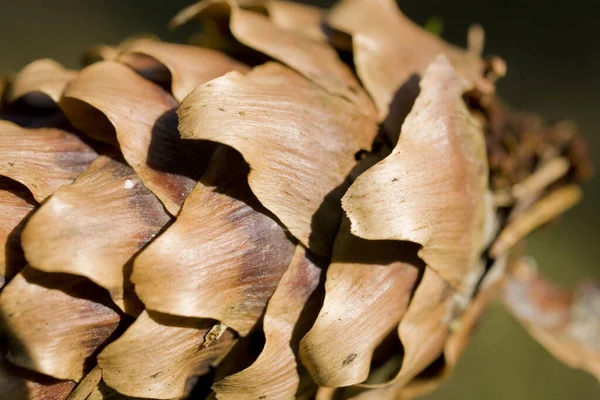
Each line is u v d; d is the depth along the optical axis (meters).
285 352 0.12
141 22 0.29
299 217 0.12
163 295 0.12
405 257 0.12
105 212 0.12
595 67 0.27
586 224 0.23
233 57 0.13
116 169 0.12
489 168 0.14
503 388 0.19
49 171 0.12
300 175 0.12
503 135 0.14
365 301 0.12
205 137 0.12
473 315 0.14
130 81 0.12
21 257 0.12
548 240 0.21
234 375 0.12
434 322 0.13
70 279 0.12
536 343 0.19
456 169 0.12
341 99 0.13
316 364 0.12
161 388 0.12
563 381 0.19
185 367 0.12
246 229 0.12
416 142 0.12
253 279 0.12
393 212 0.12
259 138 0.12
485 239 0.14
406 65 0.13
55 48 0.28
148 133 0.12
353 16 0.14
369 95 0.13
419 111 0.12
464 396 0.19
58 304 0.12
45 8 0.29
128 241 0.12
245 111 0.12
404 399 0.14
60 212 0.12
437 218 0.12
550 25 0.27
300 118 0.12
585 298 0.15
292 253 0.12
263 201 0.12
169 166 0.12
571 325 0.15
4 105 0.13
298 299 0.12
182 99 0.12
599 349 0.15
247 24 0.13
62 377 0.12
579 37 0.27
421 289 0.12
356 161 0.12
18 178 0.12
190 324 0.12
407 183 0.12
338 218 0.12
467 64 0.14
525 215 0.14
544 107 0.26
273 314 0.12
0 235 0.12
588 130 0.25
